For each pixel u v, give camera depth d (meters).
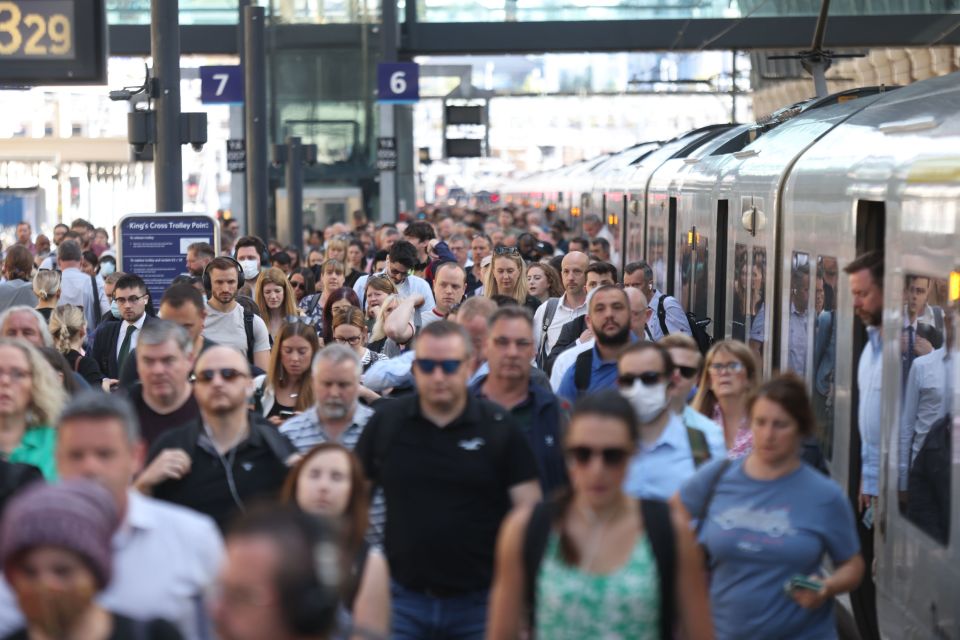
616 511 14.04
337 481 15.55
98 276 51.72
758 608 17.55
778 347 36.00
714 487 17.92
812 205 31.69
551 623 13.99
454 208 150.12
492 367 21.75
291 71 108.06
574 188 116.81
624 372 20.14
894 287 23.97
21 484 17.95
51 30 35.44
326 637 9.38
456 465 18.89
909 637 22.36
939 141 22.86
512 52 95.69
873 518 24.84
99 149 131.75
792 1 92.69
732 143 49.97
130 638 10.65
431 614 18.98
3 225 143.00
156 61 45.12
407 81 91.44
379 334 31.86
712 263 47.16
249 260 46.34
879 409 24.59
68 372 23.53
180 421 21.62
